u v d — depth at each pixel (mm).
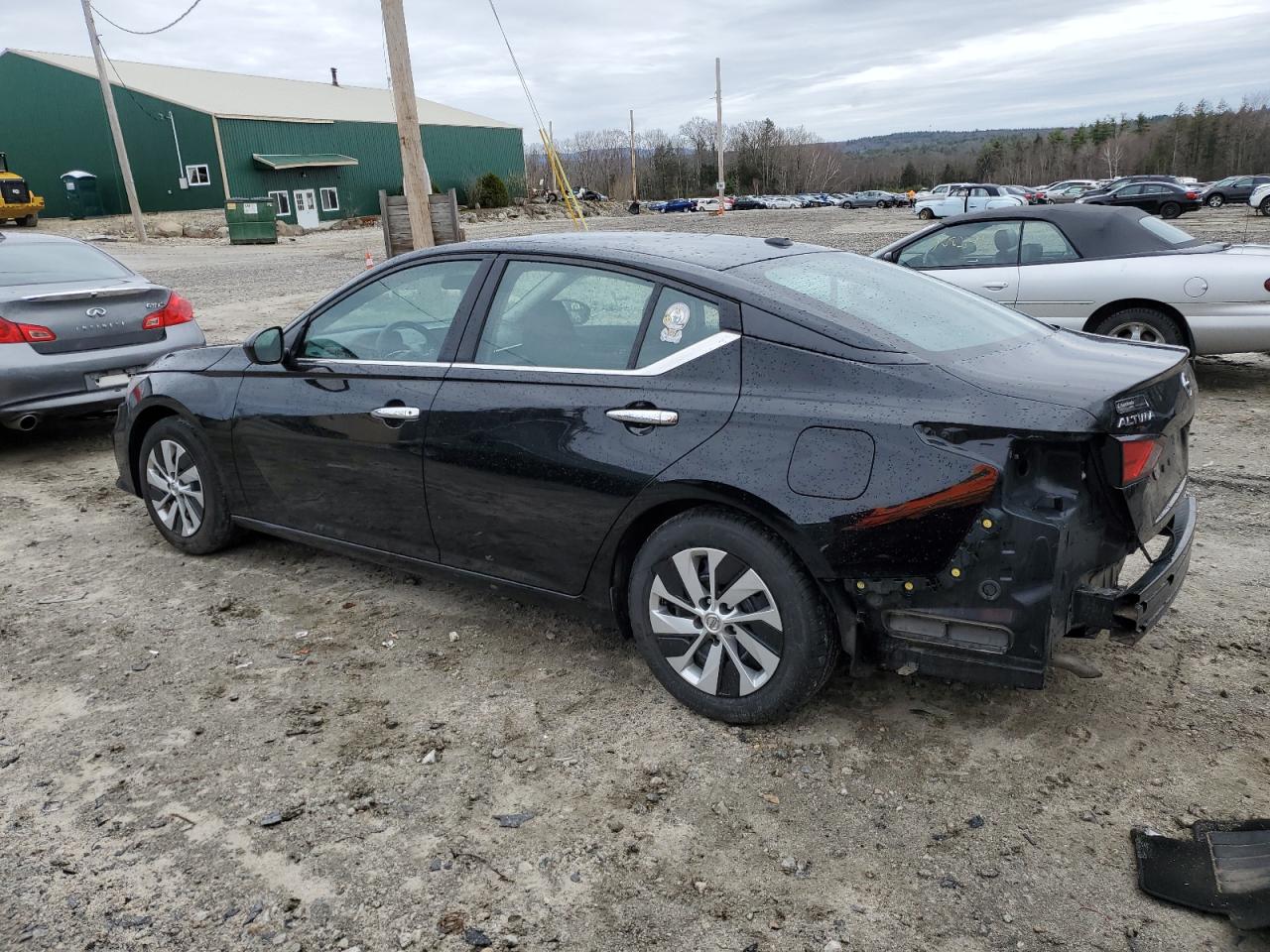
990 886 2553
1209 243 7887
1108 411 2729
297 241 37156
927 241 8445
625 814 2877
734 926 2443
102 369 6746
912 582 2842
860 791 2947
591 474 3340
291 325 4344
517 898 2551
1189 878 2520
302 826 2846
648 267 3402
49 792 3021
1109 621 2805
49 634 4113
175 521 4992
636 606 3432
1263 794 2861
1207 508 5281
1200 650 3711
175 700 3561
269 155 48594
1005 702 3402
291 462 4301
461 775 3076
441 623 4172
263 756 3201
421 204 13781
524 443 3496
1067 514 2719
